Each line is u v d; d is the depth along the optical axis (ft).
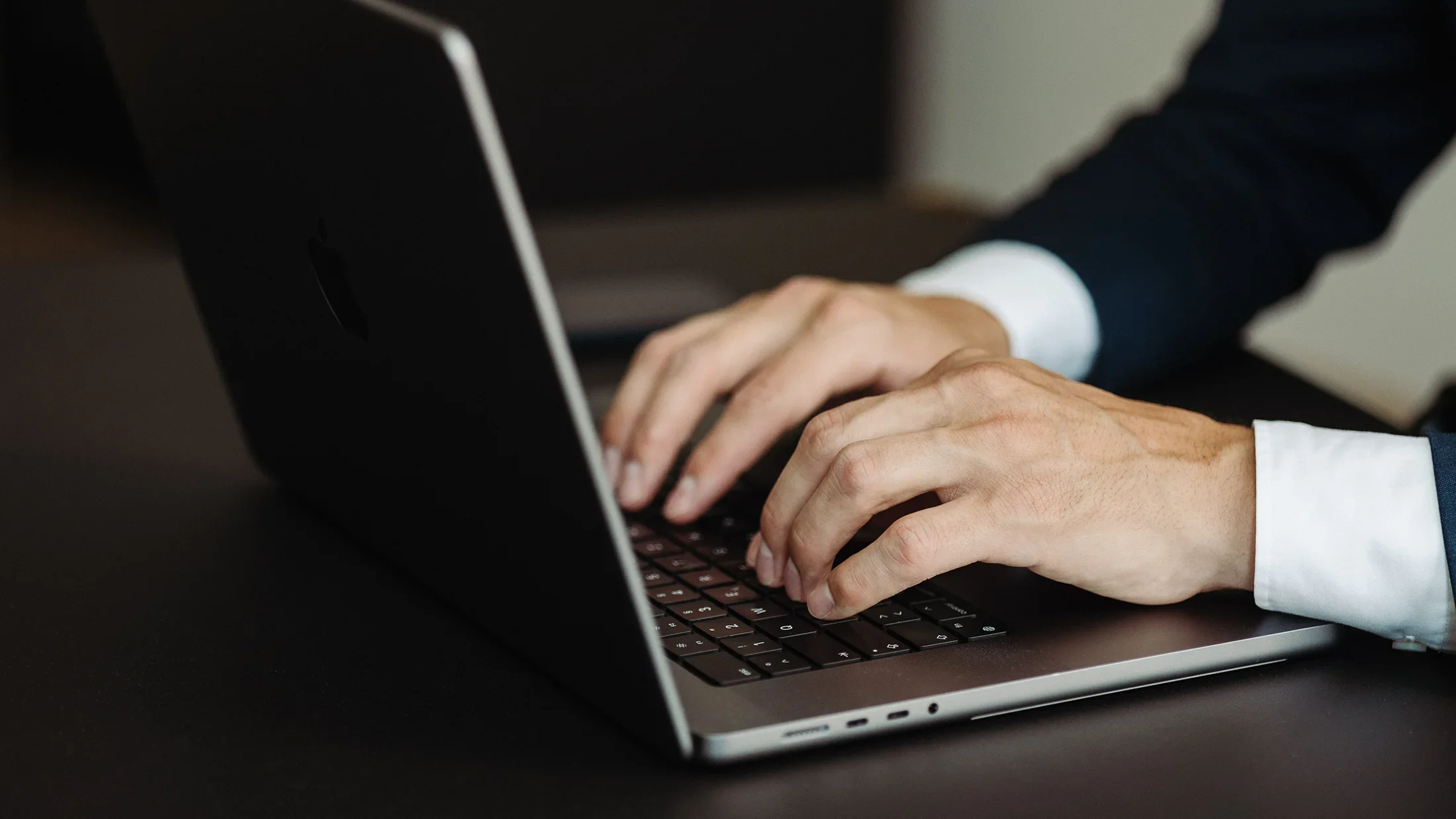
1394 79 3.96
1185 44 9.83
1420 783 1.87
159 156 2.51
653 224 5.19
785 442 3.12
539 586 1.93
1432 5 3.84
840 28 12.76
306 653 2.21
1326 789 1.85
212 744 1.93
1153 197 3.82
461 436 1.90
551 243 4.94
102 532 2.71
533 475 1.77
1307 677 2.19
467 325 1.74
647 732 1.88
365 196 1.84
